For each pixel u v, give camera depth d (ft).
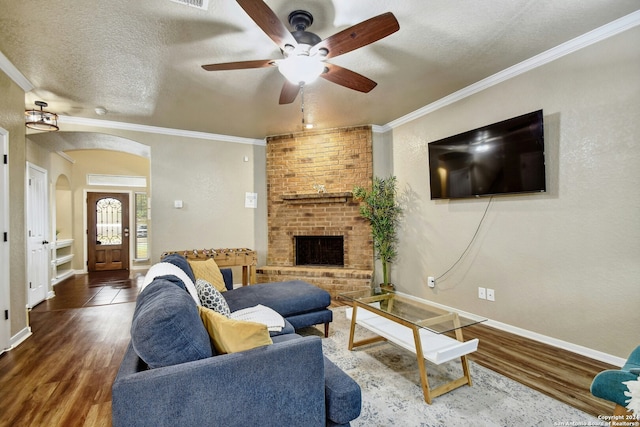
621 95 7.36
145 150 15.38
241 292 9.62
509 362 7.76
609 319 7.60
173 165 14.98
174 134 14.99
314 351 4.39
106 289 16.75
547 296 8.80
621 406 4.20
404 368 7.57
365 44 6.43
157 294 4.70
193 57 8.45
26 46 7.82
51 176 18.35
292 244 16.01
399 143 14.26
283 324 7.00
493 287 10.28
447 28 7.43
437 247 12.42
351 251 15.06
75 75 9.38
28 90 10.07
